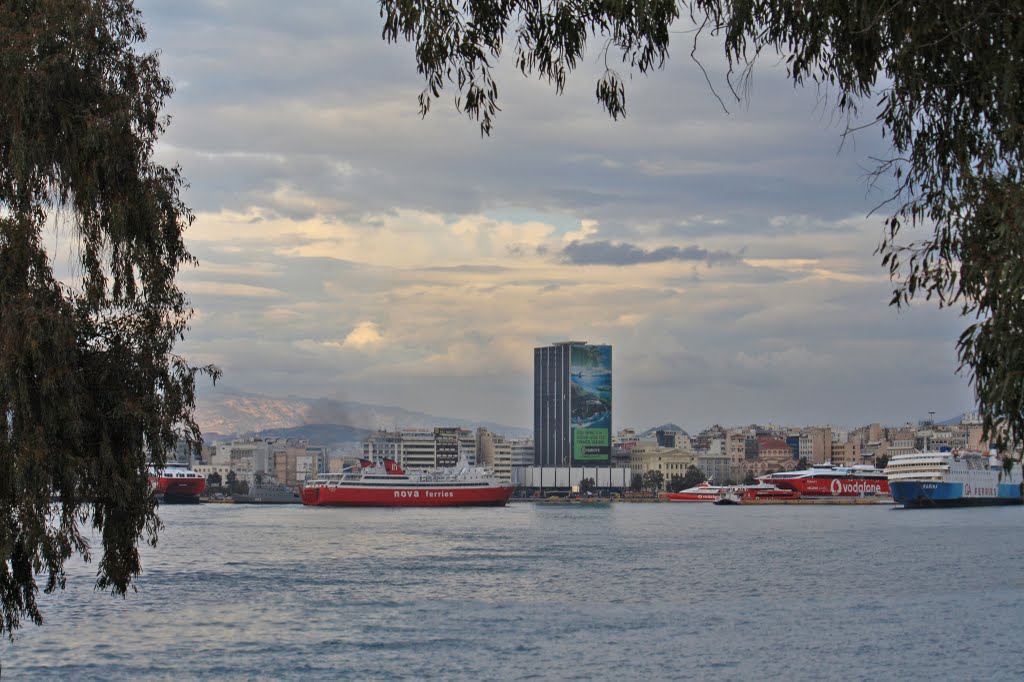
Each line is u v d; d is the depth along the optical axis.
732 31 22.05
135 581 113.56
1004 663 71.25
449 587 109.81
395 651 74.25
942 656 73.69
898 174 22.55
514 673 67.56
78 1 37.62
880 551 156.50
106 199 37.97
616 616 90.44
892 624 86.75
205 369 40.59
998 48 20.80
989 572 125.56
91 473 37.19
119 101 38.03
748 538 187.38
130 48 39.78
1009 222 19.69
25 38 36.31
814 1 21.72
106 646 75.25
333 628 83.62
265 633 81.12
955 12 20.88
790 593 106.06
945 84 22.05
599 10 23.83
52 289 37.38
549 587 110.31
